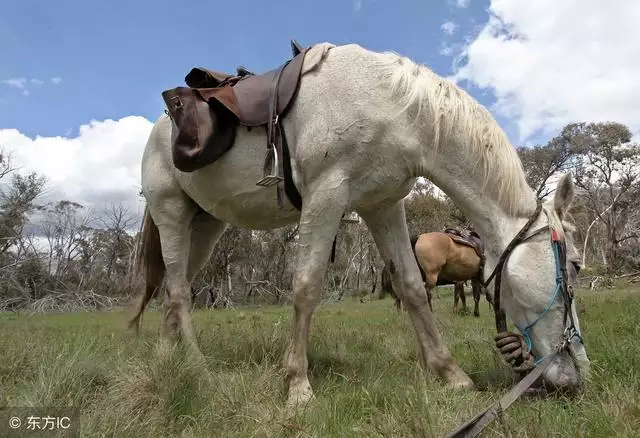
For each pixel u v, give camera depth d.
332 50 3.73
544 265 3.05
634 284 28.88
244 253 34.81
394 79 3.48
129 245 44.12
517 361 3.05
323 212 3.45
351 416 2.71
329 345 5.05
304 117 3.56
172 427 2.65
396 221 3.97
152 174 4.91
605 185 44.84
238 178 3.92
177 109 3.89
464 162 3.42
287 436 2.51
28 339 5.85
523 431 2.27
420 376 3.32
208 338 5.19
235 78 4.18
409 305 3.90
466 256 10.28
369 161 3.46
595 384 2.93
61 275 51.34
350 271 47.22
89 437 2.45
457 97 3.54
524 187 3.31
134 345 4.85
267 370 3.39
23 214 43.47
